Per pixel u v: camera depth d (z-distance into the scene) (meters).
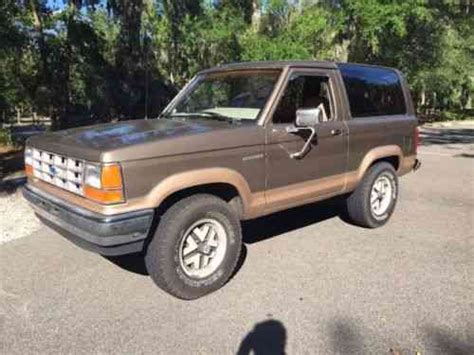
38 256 4.86
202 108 4.92
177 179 3.72
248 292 4.12
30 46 14.27
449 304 3.90
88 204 3.62
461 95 50.75
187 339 3.38
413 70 27.75
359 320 3.64
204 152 3.87
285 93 4.54
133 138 3.75
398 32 21.31
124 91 18.72
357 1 20.91
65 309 3.79
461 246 5.29
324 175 4.98
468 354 3.21
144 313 3.74
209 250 4.08
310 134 4.66
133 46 19.45
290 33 20.55
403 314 3.73
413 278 4.41
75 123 17.16
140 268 4.59
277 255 5.00
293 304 3.90
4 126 14.95
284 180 4.55
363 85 5.52
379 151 5.67
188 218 3.85
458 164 11.55
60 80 16.52
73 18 16.62
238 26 22.17
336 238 5.55
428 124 35.19
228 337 3.41
